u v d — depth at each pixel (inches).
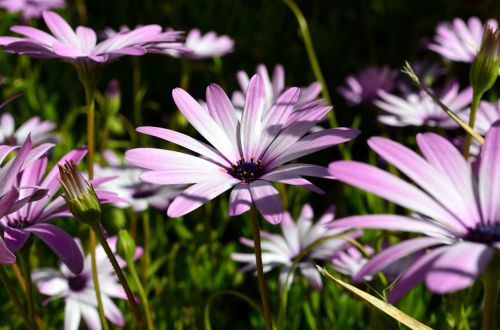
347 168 10.3
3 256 11.7
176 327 18.2
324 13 33.6
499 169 10.9
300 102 17.8
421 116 19.1
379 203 20.1
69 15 31.9
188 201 12.0
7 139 20.5
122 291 16.9
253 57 29.7
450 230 10.5
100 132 22.8
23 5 25.0
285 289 14.8
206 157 12.9
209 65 29.2
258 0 33.9
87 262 17.1
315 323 17.8
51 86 28.3
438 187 10.7
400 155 10.8
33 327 13.6
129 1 33.3
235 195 12.1
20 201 12.1
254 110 13.4
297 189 21.7
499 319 16.8
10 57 29.5
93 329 16.3
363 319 18.6
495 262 10.5
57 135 21.5
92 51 14.6
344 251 17.3
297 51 29.4
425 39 27.2
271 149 13.0
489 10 28.6
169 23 32.4
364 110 26.2
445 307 14.9
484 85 13.5
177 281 20.6
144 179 12.1
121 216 19.1
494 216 10.7
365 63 28.9
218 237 21.7
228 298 20.5
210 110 13.4
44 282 16.6
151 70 30.1
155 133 12.7
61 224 21.0
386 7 32.1
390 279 15.5
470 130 13.1
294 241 17.9
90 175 14.6
